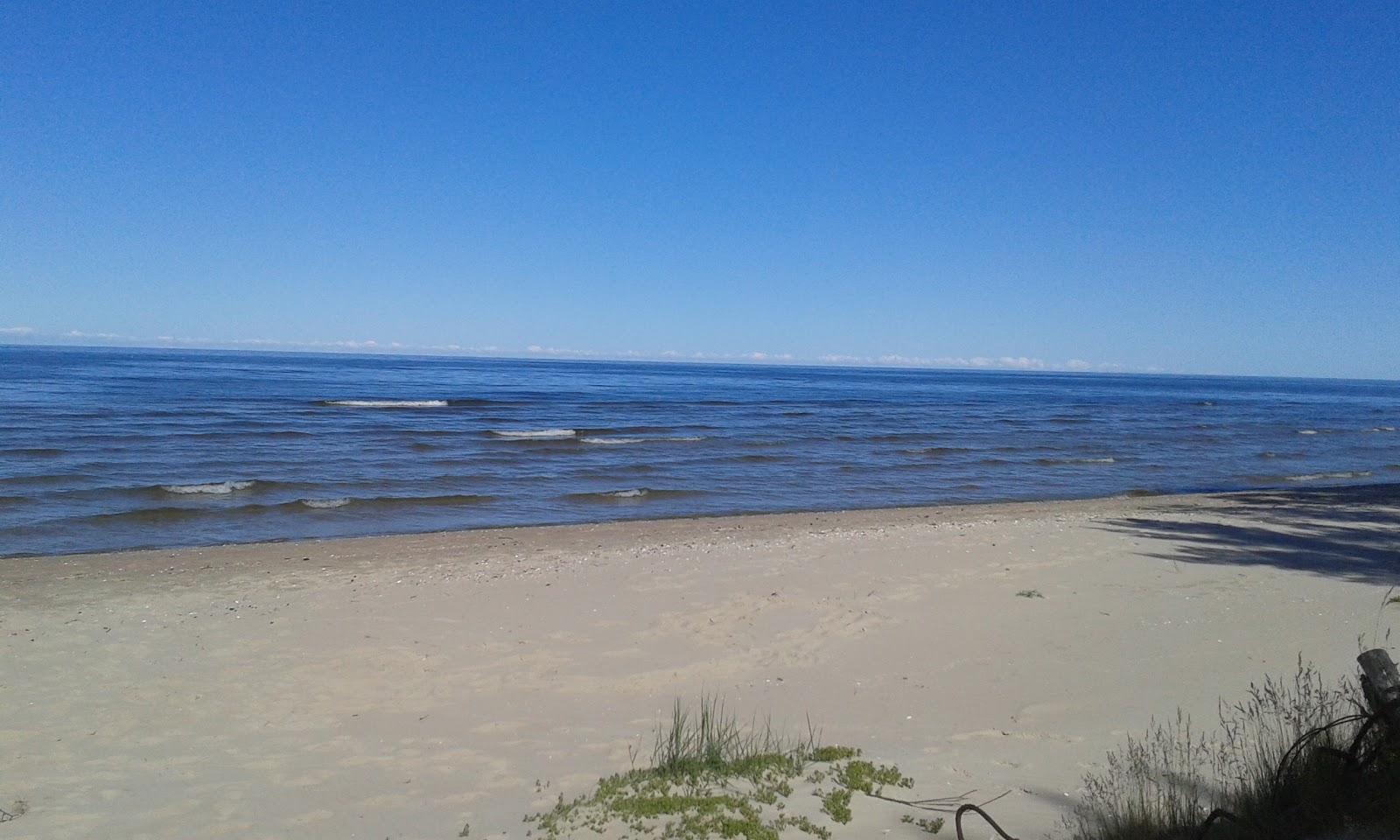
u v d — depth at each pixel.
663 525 17.12
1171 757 5.35
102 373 77.50
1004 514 19.08
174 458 24.55
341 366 136.75
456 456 27.41
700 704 6.79
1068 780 5.13
